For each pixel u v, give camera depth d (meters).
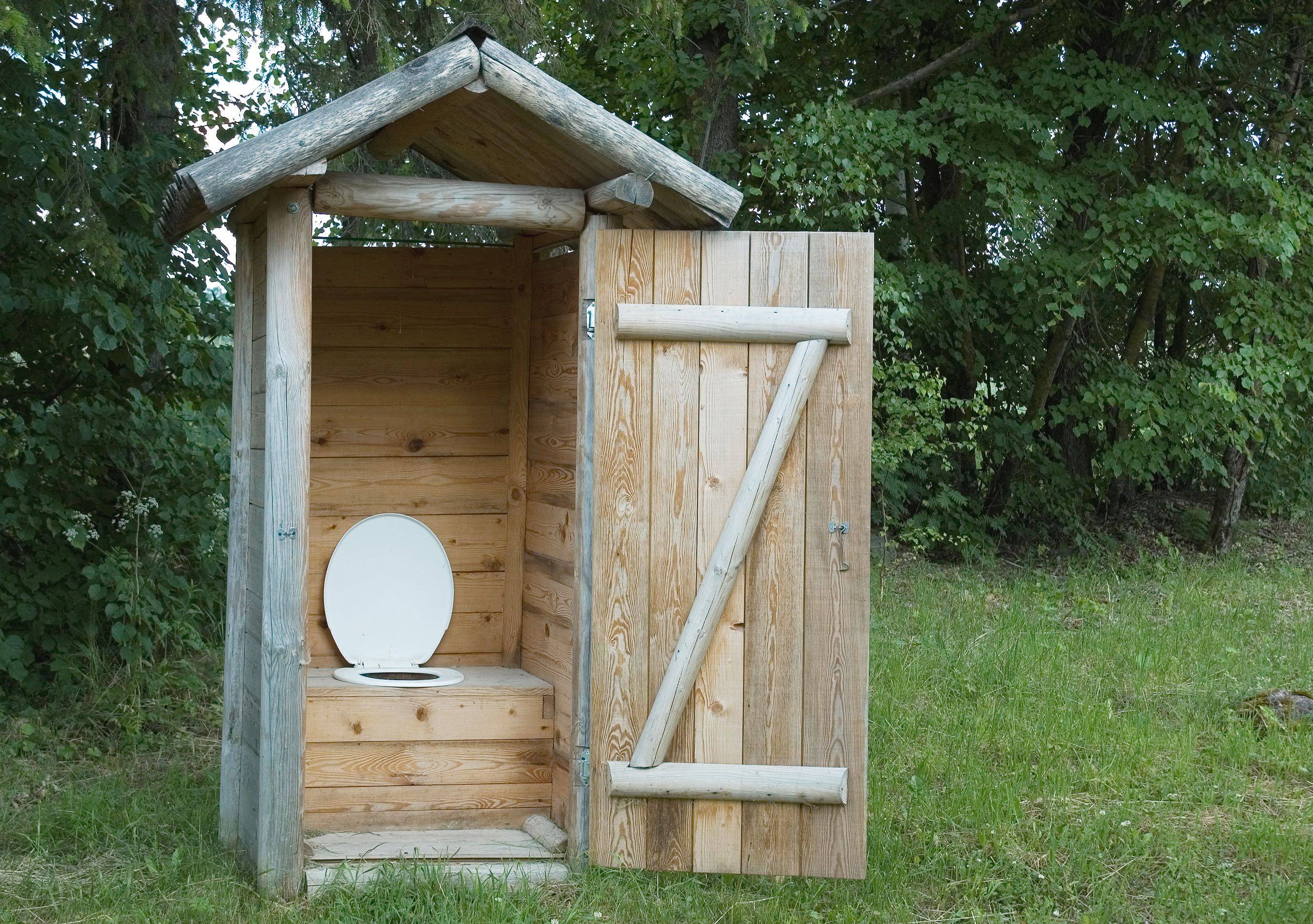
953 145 9.56
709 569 3.83
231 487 4.18
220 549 6.65
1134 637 7.35
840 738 3.84
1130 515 12.20
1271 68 11.02
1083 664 6.76
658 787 3.81
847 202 9.60
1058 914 3.64
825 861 3.84
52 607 5.93
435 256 4.82
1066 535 11.30
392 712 4.19
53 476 6.00
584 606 3.87
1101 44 10.79
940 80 10.94
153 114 6.61
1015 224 9.30
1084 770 4.86
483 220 3.80
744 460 3.85
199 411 6.88
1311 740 5.26
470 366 4.86
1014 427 10.89
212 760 5.12
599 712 3.84
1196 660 6.79
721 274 3.86
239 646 4.14
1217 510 11.02
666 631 3.85
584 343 3.88
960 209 10.79
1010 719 5.57
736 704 3.84
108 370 6.48
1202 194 9.86
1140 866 3.97
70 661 5.75
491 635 4.88
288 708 3.64
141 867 3.86
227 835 4.09
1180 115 9.57
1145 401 9.98
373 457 4.78
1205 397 9.93
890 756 5.10
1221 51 10.33
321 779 4.14
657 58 9.63
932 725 5.53
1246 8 10.74
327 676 4.45
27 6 4.70
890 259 10.80
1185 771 4.87
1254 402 9.75
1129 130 9.73
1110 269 9.53
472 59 3.54
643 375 3.86
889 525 11.09
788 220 9.92
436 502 4.84
